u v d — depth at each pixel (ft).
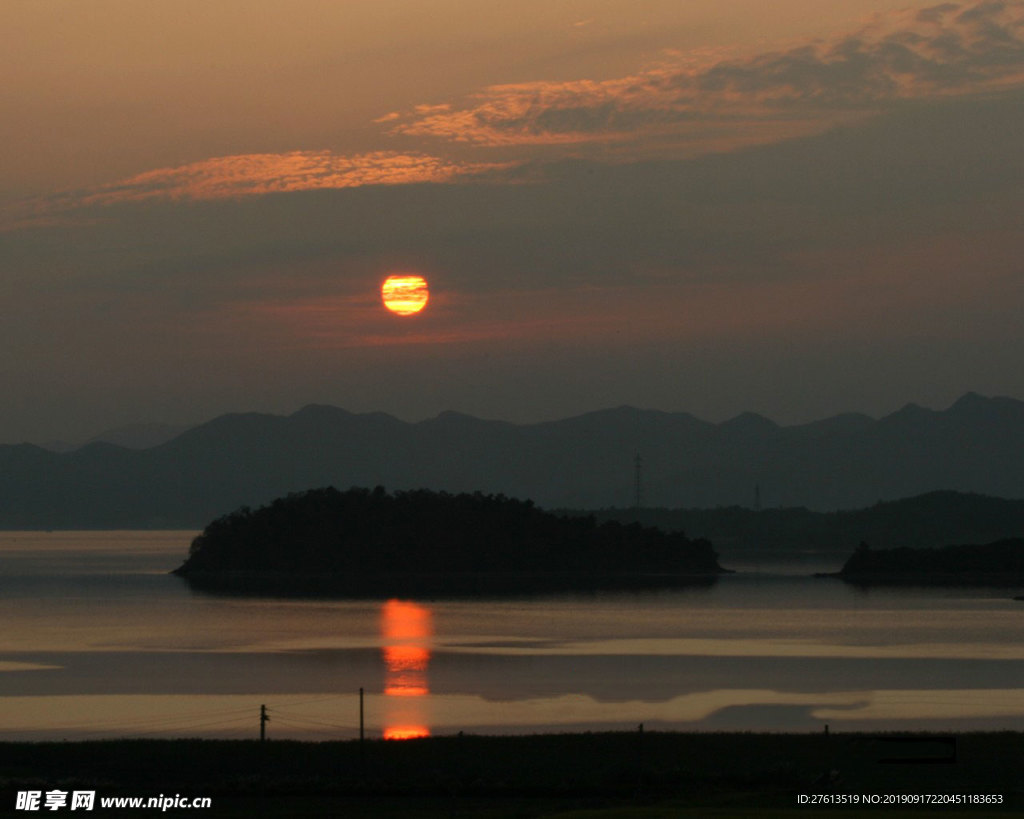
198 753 453.99
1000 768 422.82
